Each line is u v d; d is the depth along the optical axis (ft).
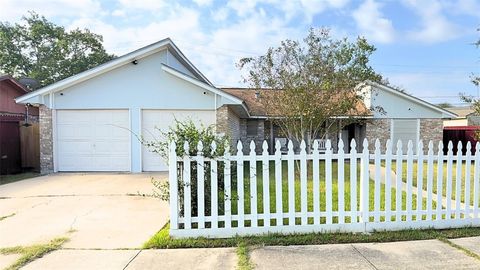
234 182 15.89
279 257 12.67
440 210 16.01
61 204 21.93
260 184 26.66
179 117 40.16
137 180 32.76
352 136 66.03
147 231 16.05
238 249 13.48
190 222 14.70
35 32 117.91
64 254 13.08
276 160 15.17
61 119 39.52
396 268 11.67
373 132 61.11
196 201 15.29
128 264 12.12
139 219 18.19
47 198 23.89
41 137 39.09
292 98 34.19
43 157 39.11
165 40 39.70
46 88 38.29
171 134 16.12
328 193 15.43
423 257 12.62
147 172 39.24
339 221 15.43
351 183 15.52
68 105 39.37
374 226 15.51
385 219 15.65
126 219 18.20
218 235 14.75
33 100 38.65
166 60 42.19
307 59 35.27
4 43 115.03
